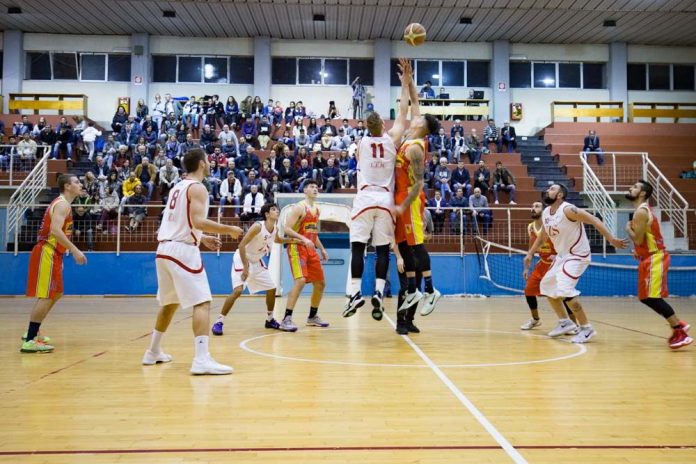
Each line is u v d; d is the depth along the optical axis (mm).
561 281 5660
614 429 2615
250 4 17938
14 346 5387
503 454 2256
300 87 21234
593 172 15398
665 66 21547
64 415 2814
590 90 21391
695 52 21375
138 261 13445
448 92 21391
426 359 4562
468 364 4332
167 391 3355
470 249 13656
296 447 2328
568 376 3873
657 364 4383
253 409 2934
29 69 20766
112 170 14789
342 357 4645
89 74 20828
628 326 7293
